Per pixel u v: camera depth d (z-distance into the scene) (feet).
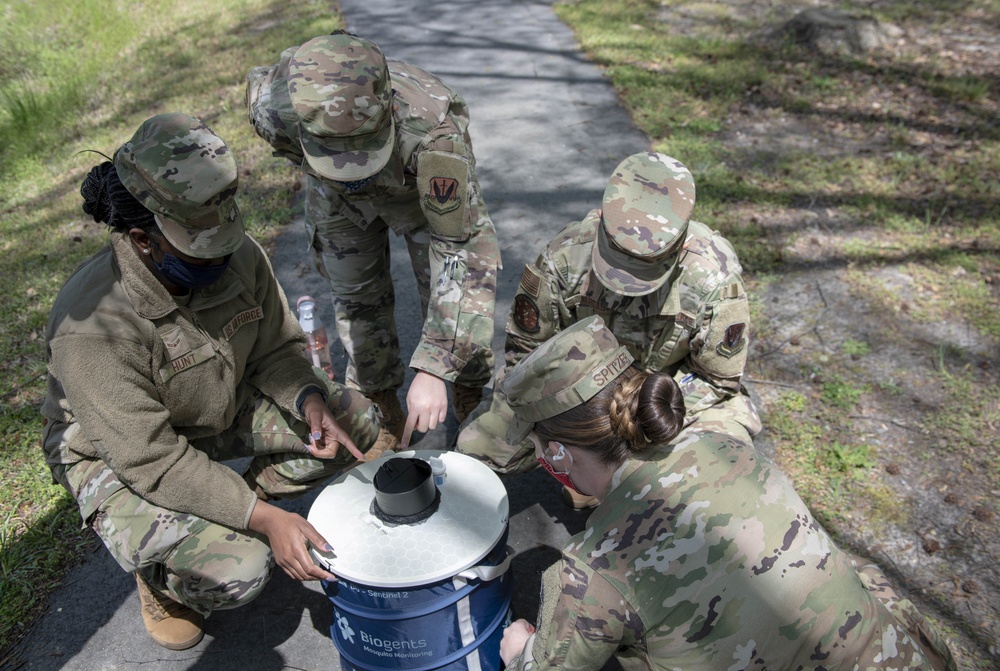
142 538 7.04
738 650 5.29
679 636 5.34
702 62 22.44
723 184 15.92
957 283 12.89
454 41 25.70
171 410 7.25
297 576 6.86
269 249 14.97
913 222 14.57
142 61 26.02
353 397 8.74
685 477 5.56
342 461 8.52
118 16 30.99
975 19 25.21
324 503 7.38
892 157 16.87
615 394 5.56
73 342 6.47
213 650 8.11
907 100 19.61
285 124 7.43
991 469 9.57
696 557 5.34
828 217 14.84
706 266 7.56
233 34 28.14
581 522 9.39
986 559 8.55
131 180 6.06
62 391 7.13
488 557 6.73
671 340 7.84
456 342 7.91
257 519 6.93
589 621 5.48
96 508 7.16
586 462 5.80
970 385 10.84
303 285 13.91
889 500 9.25
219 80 23.36
